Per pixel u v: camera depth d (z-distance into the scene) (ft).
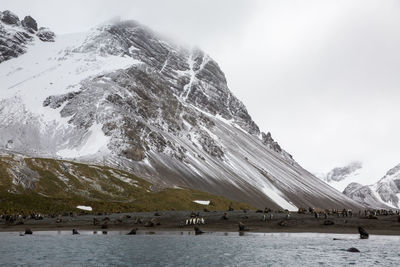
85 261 160.25
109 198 552.82
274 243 207.92
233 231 268.21
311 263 154.10
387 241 213.87
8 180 512.63
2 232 281.54
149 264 154.61
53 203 454.81
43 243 213.05
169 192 615.98
